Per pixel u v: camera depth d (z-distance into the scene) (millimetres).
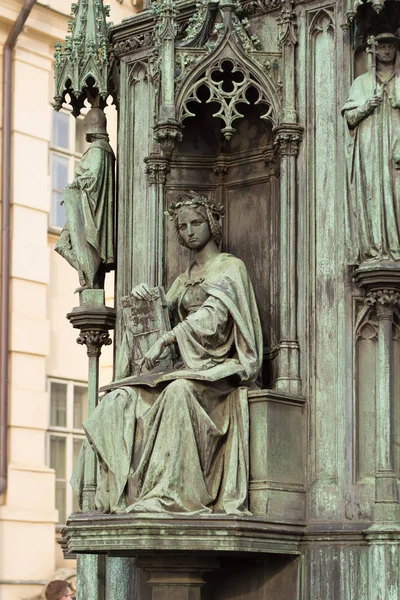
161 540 11008
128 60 13344
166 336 11836
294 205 12062
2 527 25438
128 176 13195
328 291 11836
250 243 12828
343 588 11359
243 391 11656
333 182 11953
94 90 13570
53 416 26984
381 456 11250
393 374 11414
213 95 12297
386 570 11031
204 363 11656
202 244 12305
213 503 11445
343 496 11516
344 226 11758
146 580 12688
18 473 25859
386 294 11367
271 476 11523
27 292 26547
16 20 26234
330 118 12031
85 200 13258
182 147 13078
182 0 12969
